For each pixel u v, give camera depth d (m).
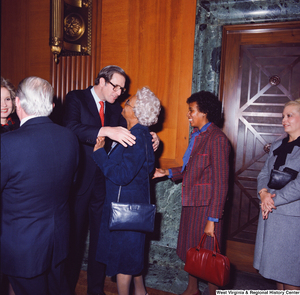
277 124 2.80
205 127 2.13
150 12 2.99
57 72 3.35
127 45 3.11
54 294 1.64
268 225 1.98
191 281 2.29
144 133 1.78
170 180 3.01
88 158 2.34
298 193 1.82
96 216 2.33
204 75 2.86
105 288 2.50
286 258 1.88
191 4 2.84
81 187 2.34
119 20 3.11
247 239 2.93
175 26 2.91
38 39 3.41
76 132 2.08
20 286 1.46
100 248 1.86
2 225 1.38
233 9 2.72
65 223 1.56
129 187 1.77
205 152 2.03
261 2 2.64
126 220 1.66
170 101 2.99
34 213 1.40
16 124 2.16
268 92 2.82
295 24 2.64
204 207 2.05
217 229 2.03
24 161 1.31
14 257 1.38
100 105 2.46
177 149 2.99
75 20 3.15
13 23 3.50
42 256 1.43
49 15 3.34
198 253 1.95
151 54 3.02
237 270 2.94
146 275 2.81
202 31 2.82
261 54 2.81
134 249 1.79
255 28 2.77
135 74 3.10
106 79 2.32
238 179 2.96
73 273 2.70
